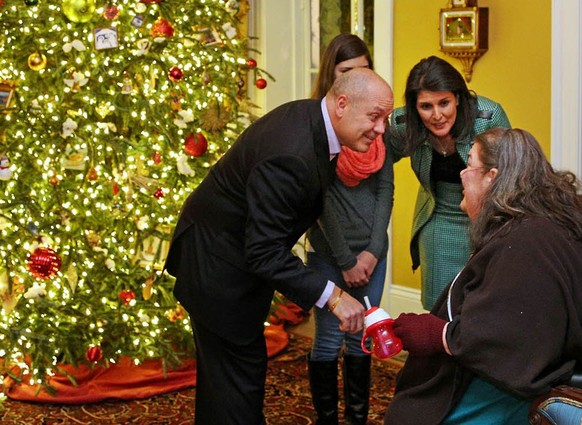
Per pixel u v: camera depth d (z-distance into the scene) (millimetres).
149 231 4047
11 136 3891
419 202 3264
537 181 2240
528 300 2104
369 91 2576
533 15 3941
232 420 2852
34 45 3826
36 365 3826
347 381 3426
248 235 2619
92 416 3754
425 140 3096
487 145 2309
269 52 5496
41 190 3955
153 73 4023
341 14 5203
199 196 2818
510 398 2229
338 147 2662
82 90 3926
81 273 3912
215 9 4375
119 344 4051
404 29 4555
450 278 3164
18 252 3785
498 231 2219
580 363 2201
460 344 2146
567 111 3814
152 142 4039
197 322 2848
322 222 3205
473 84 4234
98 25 3941
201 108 4215
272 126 2629
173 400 3926
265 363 2902
